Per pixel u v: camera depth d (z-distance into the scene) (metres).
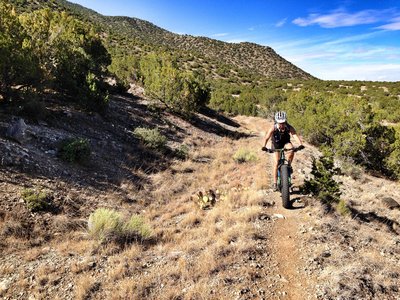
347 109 23.16
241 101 50.00
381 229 8.64
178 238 7.37
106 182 11.45
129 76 35.31
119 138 16.86
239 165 16.70
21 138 10.89
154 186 12.78
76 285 5.12
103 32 86.19
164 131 21.59
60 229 7.59
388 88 61.81
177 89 26.03
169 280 5.17
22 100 13.62
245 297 4.56
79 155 11.91
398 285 4.97
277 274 5.18
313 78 122.69
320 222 7.08
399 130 21.20
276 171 7.13
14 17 15.47
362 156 21.03
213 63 92.00
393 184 18.12
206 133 25.64
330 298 4.47
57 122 14.65
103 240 7.02
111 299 4.69
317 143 25.62
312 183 8.97
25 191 8.23
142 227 7.57
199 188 13.00
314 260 5.55
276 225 7.05
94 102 17.80
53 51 17.30
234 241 6.44
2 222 7.05
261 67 127.31
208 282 4.98
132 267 5.65
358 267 5.29
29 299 4.77
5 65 12.38
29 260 5.97
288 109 34.84
